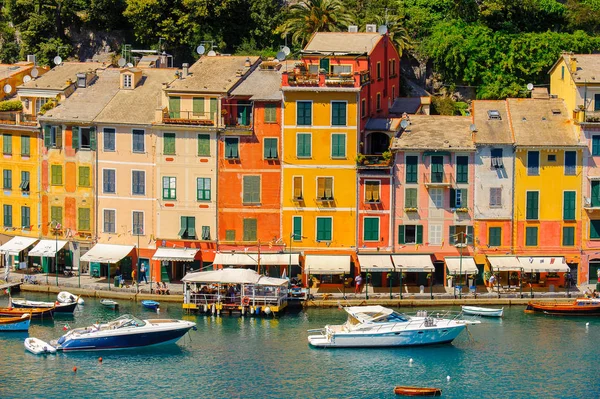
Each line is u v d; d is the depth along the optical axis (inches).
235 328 6668.3
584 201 7180.1
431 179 7145.7
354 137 7135.8
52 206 7549.2
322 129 7145.7
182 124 7209.6
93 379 6023.6
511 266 7101.4
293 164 7175.2
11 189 7662.4
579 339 6515.8
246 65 7480.3
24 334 6619.1
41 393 5866.1
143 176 7332.7
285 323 6747.1
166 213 7313.0
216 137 7199.8
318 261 7130.9
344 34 7746.1
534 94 7603.4
